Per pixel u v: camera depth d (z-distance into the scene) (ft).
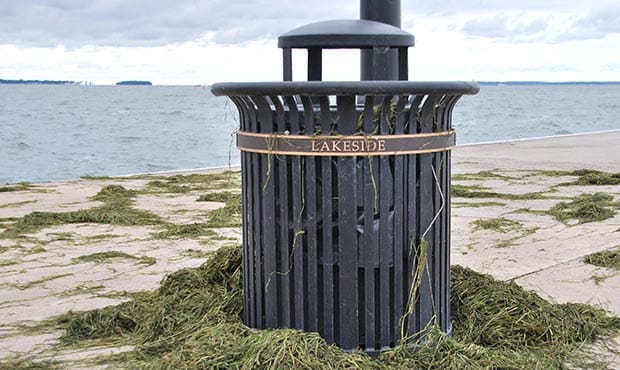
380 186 11.31
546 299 16.03
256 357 10.94
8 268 19.81
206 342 11.90
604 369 12.14
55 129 149.38
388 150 11.24
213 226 25.94
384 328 11.62
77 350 13.19
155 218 27.71
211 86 12.25
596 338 13.62
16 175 70.38
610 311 15.25
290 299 11.80
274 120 11.60
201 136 121.70
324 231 11.38
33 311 15.78
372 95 10.84
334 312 11.64
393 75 12.75
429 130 11.59
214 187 36.73
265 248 11.90
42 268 19.77
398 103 11.16
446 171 12.13
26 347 13.42
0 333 14.28
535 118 186.19
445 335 12.19
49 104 385.29
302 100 11.11
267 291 11.96
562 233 24.06
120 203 31.07
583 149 55.83
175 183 38.34
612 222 25.72
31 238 23.91
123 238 23.95
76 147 100.94
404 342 11.59
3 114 244.01
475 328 13.28
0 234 24.57
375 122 11.23
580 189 34.40
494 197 32.32
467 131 122.42
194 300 14.39
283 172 11.50
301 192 11.44
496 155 51.42
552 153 52.70
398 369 11.13
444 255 12.30
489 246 22.17
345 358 11.13
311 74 11.90
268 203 11.74
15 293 17.28
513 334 13.15
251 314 12.53
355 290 11.44
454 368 11.20
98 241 23.43
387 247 11.44
